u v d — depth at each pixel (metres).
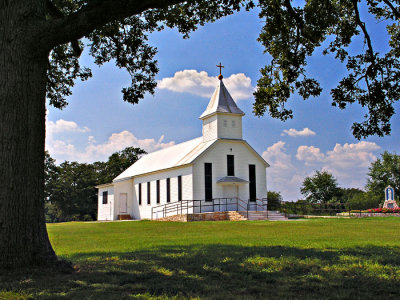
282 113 16.09
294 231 20.17
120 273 8.62
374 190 76.81
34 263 8.56
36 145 8.90
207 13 15.02
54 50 17.42
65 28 8.94
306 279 7.94
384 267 8.96
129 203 51.44
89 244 15.40
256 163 40.16
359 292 6.95
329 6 14.45
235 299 6.48
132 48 16.33
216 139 38.25
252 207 39.19
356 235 17.42
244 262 9.66
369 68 13.77
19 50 8.80
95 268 9.19
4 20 8.86
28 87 8.84
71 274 8.50
